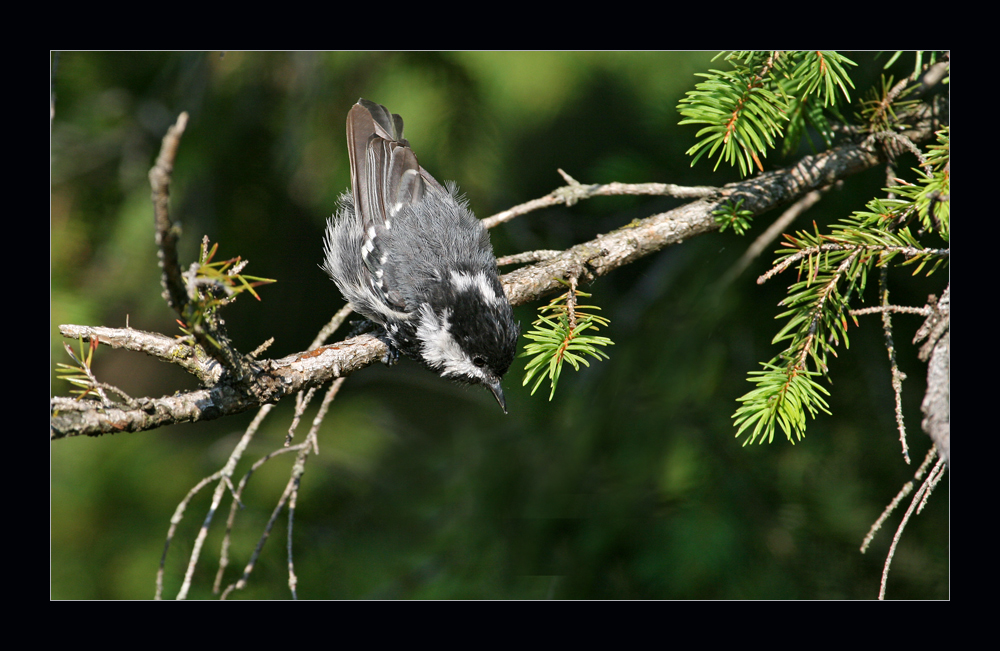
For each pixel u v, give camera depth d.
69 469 10.14
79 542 9.60
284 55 10.68
